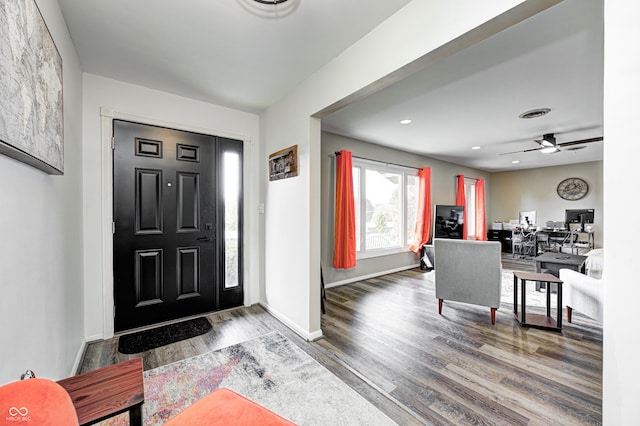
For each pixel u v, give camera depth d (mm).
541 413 1570
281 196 2902
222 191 3146
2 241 896
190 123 2902
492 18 1226
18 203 1020
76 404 786
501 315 3080
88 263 2359
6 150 867
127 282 2574
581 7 1621
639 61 814
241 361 2096
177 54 2111
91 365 2031
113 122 2494
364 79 1906
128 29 1814
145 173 2662
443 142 4746
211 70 2348
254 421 840
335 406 1622
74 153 1993
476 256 2861
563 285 2906
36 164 1133
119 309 2539
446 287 3053
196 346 2324
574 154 5719
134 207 2604
